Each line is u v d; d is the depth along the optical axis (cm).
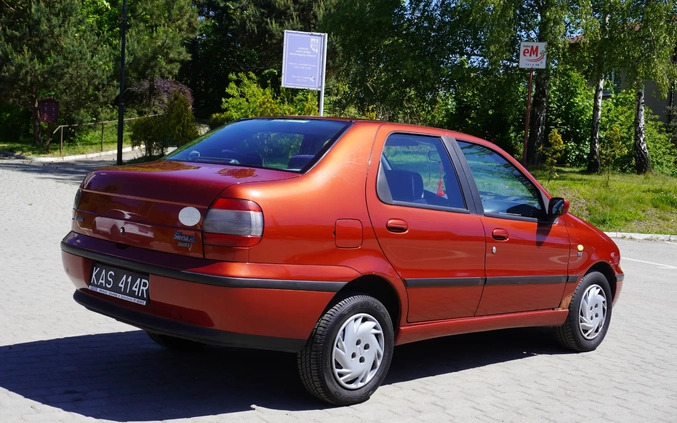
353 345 462
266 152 497
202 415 431
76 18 3697
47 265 873
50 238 1085
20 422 398
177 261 431
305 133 504
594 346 669
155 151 2989
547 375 582
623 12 2383
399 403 482
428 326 516
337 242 455
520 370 592
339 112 3080
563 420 473
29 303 684
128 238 460
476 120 3086
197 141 553
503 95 2631
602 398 528
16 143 3875
